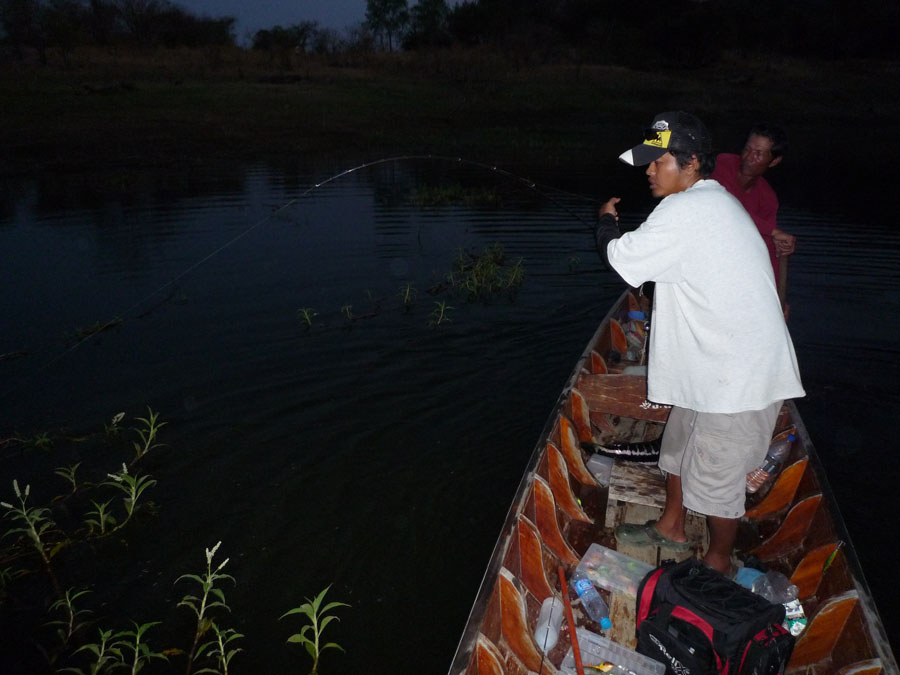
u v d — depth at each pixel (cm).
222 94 2262
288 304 750
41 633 352
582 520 358
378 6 4100
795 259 920
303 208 1191
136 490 449
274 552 405
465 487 462
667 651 266
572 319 723
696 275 263
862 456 497
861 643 242
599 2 4141
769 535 353
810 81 3120
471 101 2481
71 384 574
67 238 970
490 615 256
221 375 595
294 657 336
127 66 2562
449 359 631
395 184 1438
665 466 324
